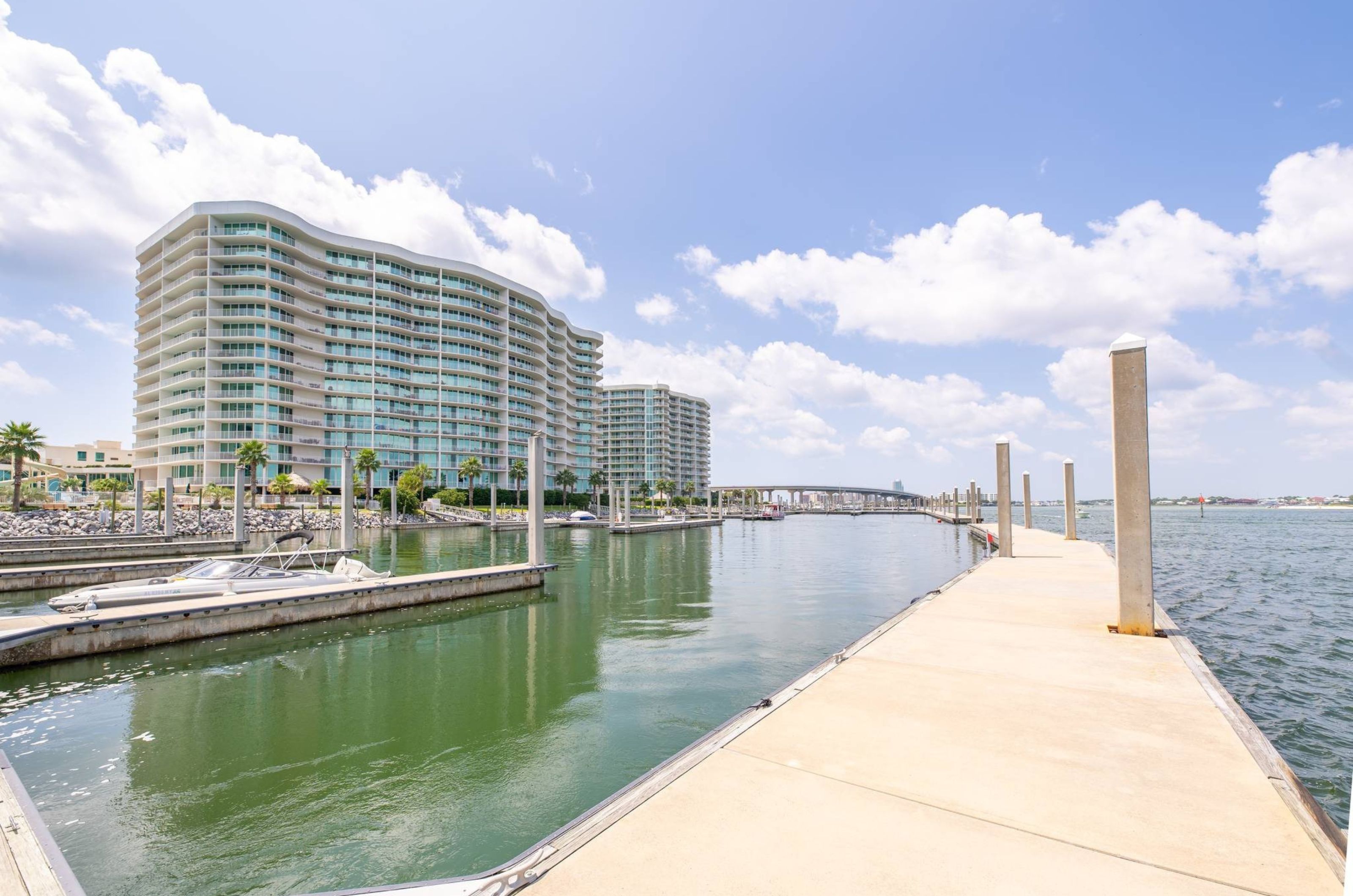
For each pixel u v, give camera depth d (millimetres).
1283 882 3123
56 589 23438
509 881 3123
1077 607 11633
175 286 85375
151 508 66812
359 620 18141
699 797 4078
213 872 6293
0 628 13133
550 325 128250
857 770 4500
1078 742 5031
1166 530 85188
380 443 95250
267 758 8969
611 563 37312
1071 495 31000
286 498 79000
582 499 116062
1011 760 4684
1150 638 8914
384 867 6328
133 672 13188
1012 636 9055
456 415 103875
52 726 10219
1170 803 3998
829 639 16375
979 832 3637
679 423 197625
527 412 114750
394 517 71750
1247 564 36906
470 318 107500
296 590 18109
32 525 48688
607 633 17125
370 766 8680
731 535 71875
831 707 5891
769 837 3580
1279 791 4148
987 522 77375
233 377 81438
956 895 3021
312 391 89062
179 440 83500
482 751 9172
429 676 13000
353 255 95125
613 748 9258
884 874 3211
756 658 14375
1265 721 11430
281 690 12094
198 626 15438
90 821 7262
